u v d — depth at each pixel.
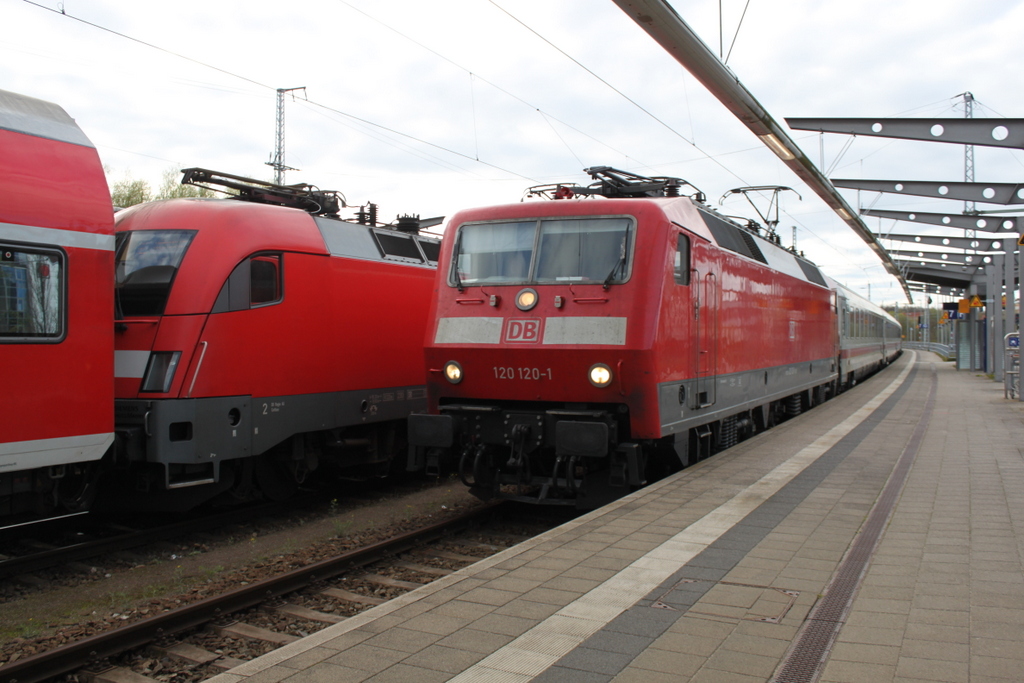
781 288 13.44
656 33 8.08
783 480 8.34
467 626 4.30
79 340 6.96
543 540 6.05
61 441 6.81
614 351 7.53
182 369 7.88
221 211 8.48
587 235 8.00
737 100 10.43
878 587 4.86
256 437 8.52
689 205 9.10
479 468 8.40
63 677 4.81
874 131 15.65
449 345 8.29
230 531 8.51
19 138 6.71
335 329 9.60
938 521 6.55
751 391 11.47
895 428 13.07
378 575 6.85
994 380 26.16
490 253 8.40
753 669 3.70
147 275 8.22
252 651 5.23
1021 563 5.33
